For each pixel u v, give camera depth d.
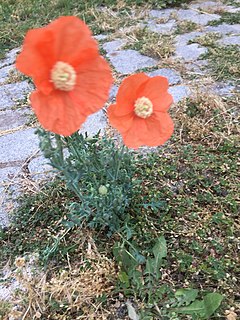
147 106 0.16
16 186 0.24
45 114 0.14
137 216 0.21
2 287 0.19
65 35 0.13
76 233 0.21
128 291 0.18
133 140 0.16
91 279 0.18
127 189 0.21
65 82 0.14
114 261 0.19
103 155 0.19
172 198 0.22
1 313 0.18
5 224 0.22
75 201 0.22
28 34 0.12
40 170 0.25
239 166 0.24
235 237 0.20
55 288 0.18
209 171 0.24
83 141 0.19
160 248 0.19
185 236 0.20
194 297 0.17
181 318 0.17
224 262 0.19
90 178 0.20
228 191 0.23
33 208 0.22
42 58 0.13
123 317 0.17
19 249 0.21
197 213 0.21
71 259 0.20
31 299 0.18
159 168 0.24
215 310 0.17
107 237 0.20
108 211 0.19
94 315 0.17
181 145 0.26
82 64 0.14
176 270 0.19
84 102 0.14
